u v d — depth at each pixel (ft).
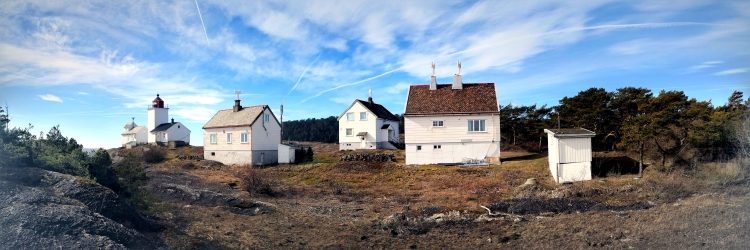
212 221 45.50
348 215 53.62
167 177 82.33
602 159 76.74
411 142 100.22
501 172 81.20
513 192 65.05
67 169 45.98
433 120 100.01
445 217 49.32
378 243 39.42
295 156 120.37
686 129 73.82
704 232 35.65
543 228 42.47
